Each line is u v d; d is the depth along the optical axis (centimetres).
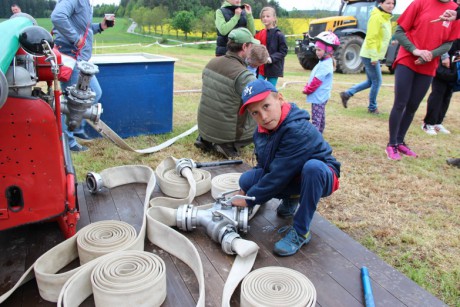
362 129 529
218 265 189
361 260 197
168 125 464
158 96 446
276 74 486
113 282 155
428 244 253
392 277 184
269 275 172
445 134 519
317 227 227
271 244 210
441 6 355
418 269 228
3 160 165
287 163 195
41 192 175
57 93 172
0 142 162
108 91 417
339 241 214
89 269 166
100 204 248
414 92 392
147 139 442
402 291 175
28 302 163
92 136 428
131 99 432
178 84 840
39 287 163
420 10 360
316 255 201
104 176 267
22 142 166
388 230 269
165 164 289
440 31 357
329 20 1172
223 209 209
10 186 169
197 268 177
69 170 193
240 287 176
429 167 393
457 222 286
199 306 149
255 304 152
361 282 180
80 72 202
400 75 382
